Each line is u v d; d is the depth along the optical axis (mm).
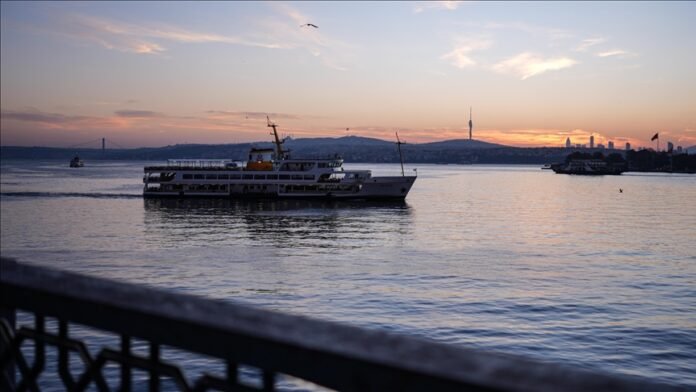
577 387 1475
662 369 27781
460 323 35375
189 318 2156
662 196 172625
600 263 58469
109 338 27625
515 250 66812
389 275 50750
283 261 58219
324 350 1818
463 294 43000
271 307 39531
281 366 1950
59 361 2758
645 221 101812
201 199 127750
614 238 78688
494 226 90938
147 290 2527
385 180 126750
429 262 57781
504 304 40094
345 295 42844
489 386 1521
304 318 2133
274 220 95562
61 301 2539
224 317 2158
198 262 57594
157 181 129250
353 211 111688
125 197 143250
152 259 59281
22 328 2881
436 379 1605
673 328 34406
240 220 95500
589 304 40406
